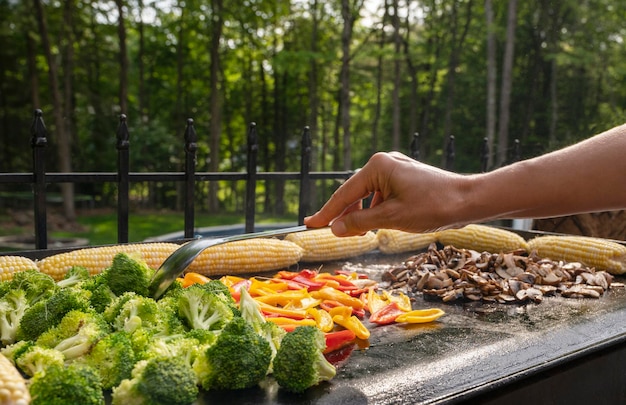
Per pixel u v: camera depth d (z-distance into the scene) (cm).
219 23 2020
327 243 314
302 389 137
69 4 1809
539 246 325
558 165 119
